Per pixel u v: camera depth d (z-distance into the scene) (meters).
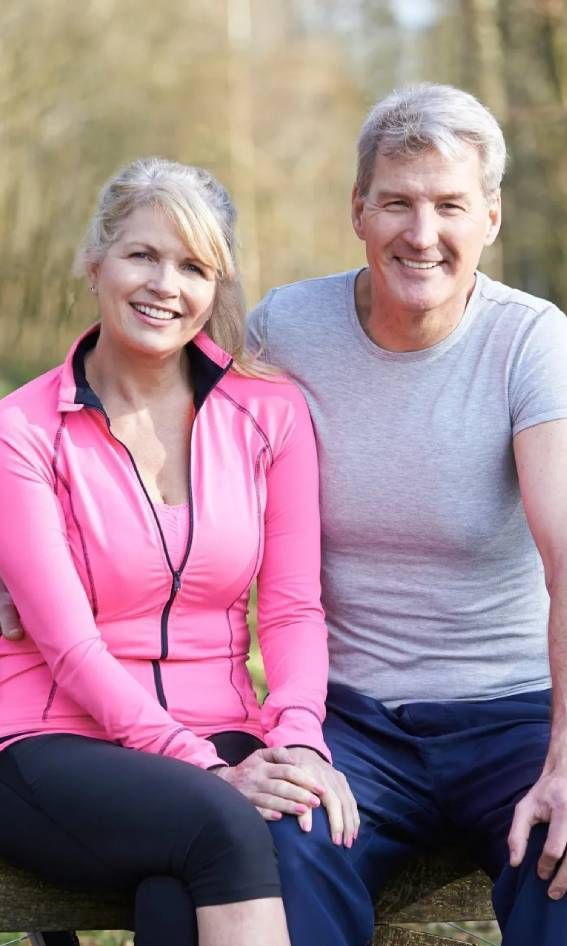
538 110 10.99
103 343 2.74
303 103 16.06
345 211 15.80
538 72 11.08
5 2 14.47
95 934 3.80
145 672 2.61
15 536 2.55
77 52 14.73
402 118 2.72
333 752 2.71
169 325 2.66
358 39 15.67
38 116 14.29
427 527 2.82
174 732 2.47
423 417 2.82
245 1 15.81
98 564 2.58
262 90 15.93
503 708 2.77
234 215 2.79
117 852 2.34
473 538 2.81
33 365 12.30
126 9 15.06
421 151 2.70
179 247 2.64
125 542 2.58
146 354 2.67
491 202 2.83
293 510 2.79
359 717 2.79
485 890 2.76
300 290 3.02
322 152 15.93
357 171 2.86
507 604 2.85
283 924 2.25
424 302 2.74
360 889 2.45
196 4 15.52
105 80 14.83
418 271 2.73
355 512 2.85
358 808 2.61
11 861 2.51
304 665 2.70
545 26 11.01
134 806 2.33
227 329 2.83
